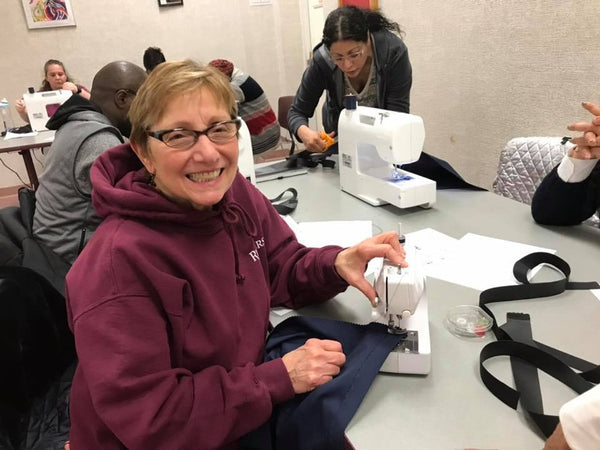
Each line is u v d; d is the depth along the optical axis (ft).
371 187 5.52
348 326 3.12
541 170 6.48
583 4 6.91
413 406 2.56
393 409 2.55
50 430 3.95
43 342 4.14
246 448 2.87
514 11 8.05
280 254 3.87
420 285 2.99
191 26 16.05
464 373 2.77
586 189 4.49
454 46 9.55
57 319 4.33
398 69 7.02
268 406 2.61
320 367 2.70
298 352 2.81
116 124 5.99
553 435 2.06
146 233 2.77
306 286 3.63
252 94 9.67
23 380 3.90
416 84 10.94
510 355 2.86
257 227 3.68
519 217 4.94
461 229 4.72
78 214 5.24
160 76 2.64
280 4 16.51
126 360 2.41
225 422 2.52
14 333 3.77
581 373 2.63
